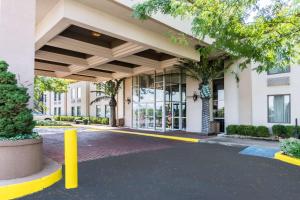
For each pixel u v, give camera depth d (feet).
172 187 17.72
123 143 42.01
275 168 23.77
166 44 42.96
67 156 17.63
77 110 113.80
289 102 45.57
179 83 64.49
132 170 22.82
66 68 62.90
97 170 22.77
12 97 18.81
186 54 47.19
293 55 24.07
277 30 22.57
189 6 21.15
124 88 79.36
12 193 16.07
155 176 20.71
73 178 17.66
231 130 51.39
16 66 22.16
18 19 22.41
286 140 29.76
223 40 22.27
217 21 20.59
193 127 61.21
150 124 69.05
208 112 53.62
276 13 21.94
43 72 68.85
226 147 38.04
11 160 17.67
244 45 22.48
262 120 48.80
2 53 21.44
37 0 30.09
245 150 34.45
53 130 64.44
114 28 34.60
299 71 44.32
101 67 59.11
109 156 30.04
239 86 53.42
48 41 39.81
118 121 78.54
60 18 30.07
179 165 25.02
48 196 15.96
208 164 25.52
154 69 61.57
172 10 22.52
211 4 20.21
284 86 46.16
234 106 53.78
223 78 56.75
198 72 53.42
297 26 21.91
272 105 47.75
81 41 42.93
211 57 53.31
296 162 25.61
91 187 17.71
